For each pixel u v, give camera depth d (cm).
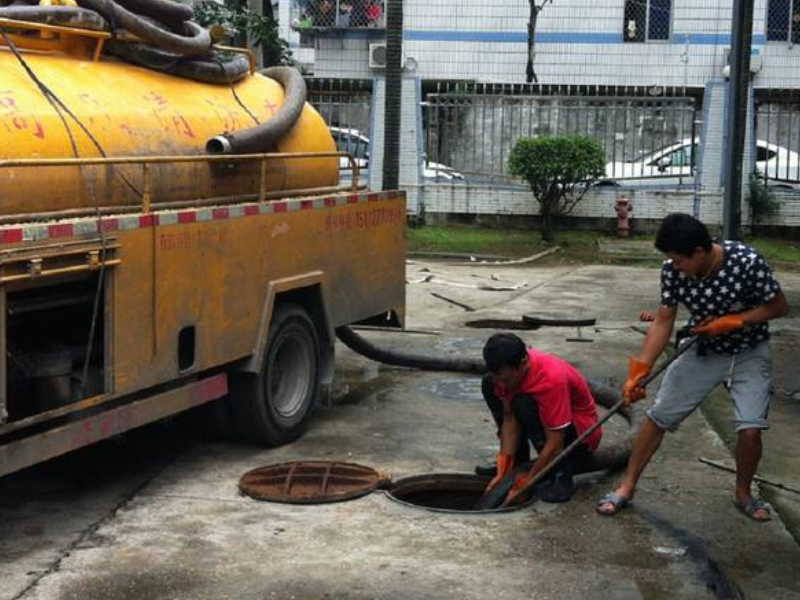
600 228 2484
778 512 856
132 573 755
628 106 2464
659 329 829
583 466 897
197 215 877
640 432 852
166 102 914
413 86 2486
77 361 823
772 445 994
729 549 801
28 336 819
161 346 855
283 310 978
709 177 2444
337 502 858
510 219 2500
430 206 2516
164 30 927
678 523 836
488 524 828
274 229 953
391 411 1077
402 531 815
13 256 744
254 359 939
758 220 2445
